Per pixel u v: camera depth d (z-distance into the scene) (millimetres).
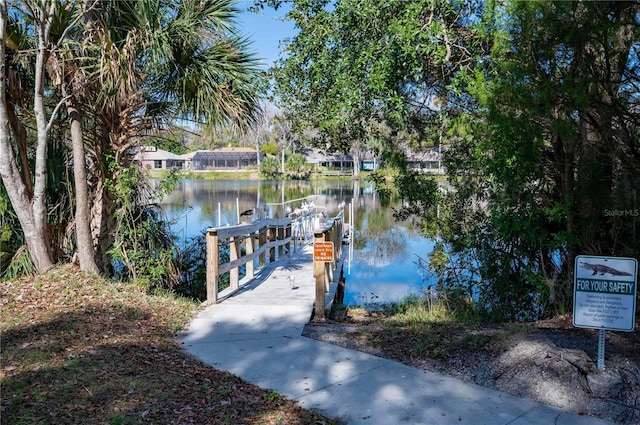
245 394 4449
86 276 8156
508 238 7617
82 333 5684
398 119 7098
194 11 8781
